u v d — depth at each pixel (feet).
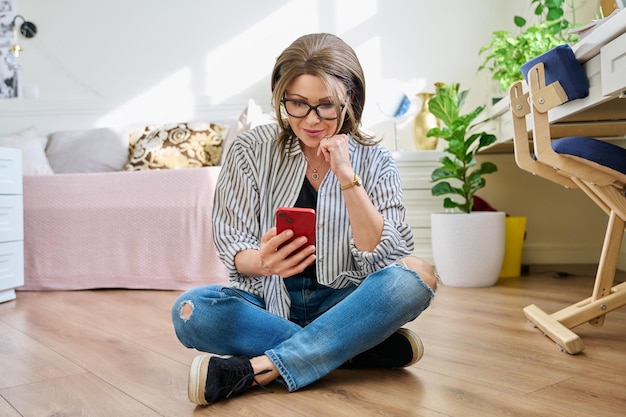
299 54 3.70
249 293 4.15
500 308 6.83
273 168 4.25
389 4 11.82
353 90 3.92
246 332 3.95
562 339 4.78
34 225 9.60
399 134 11.80
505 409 3.44
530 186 11.16
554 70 4.69
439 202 10.41
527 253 11.14
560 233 11.14
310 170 4.25
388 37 11.82
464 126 8.95
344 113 3.81
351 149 4.25
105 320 6.75
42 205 9.61
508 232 9.52
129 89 12.41
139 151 11.34
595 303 5.32
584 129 7.04
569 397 3.63
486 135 8.97
